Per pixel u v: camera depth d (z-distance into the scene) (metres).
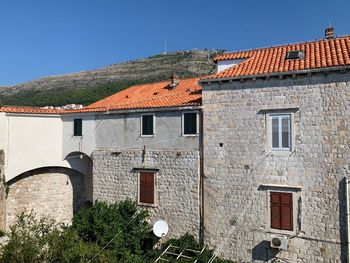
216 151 19.55
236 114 19.03
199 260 18.20
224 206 19.22
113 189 23.59
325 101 16.75
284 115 17.73
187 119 20.84
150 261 19.16
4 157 23.97
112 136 24.02
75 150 25.86
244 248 18.52
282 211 17.58
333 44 19.25
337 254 16.25
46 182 26.59
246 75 18.45
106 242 19.16
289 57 19.08
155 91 27.92
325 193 16.64
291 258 17.27
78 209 28.55
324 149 16.73
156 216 21.56
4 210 24.03
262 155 18.25
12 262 13.07
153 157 21.91
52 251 13.95
